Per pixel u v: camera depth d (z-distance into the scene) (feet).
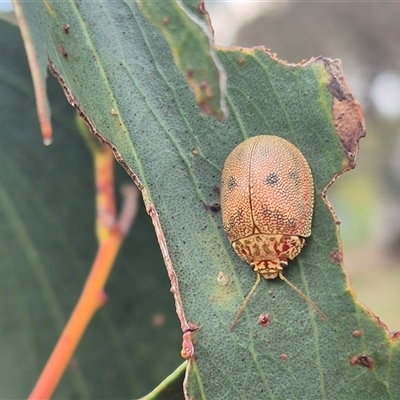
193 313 0.19
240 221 0.20
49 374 0.22
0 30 0.22
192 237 0.20
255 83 0.20
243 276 0.20
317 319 0.19
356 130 0.20
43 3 0.19
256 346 0.19
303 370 0.19
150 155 0.20
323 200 0.20
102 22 0.20
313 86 0.20
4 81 0.22
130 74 0.20
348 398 0.19
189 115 0.20
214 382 0.19
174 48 0.20
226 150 0.20
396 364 0.19
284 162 0.20
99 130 0.19
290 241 0.20
